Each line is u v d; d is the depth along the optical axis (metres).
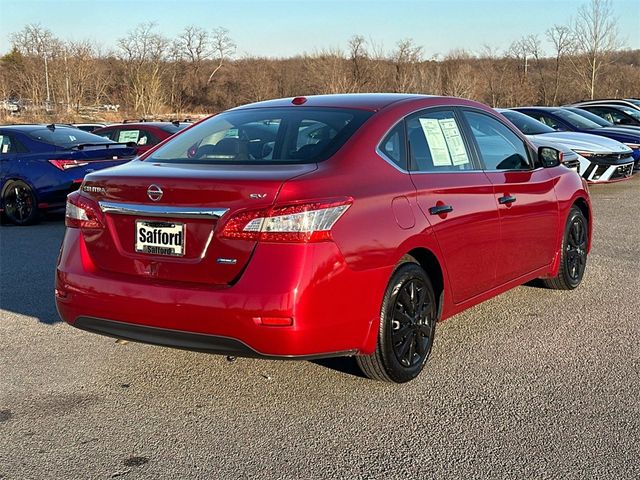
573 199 5.77
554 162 5.51
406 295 3.96
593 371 4.23
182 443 3.39
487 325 5.11
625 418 3.60
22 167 10.03
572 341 4.75
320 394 3.94
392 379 3.97
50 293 6.04
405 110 4.33
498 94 41.16
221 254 3.47
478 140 4.82
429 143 4.36
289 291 3.34
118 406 3.81
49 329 5.07
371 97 4.57
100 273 3.82
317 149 3.89
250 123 4.36
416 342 4.09
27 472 3.13
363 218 3.62
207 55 63.56
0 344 4.75
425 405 3.78
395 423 3.58
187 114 50.41
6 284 6.36
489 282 4.73
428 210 4.06
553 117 13.86
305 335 3.39
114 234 3.80
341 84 41.12
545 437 3.41
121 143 10.87
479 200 4.52
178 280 3.59
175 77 58.91
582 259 6.07
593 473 3.07
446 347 4.67
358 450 3.31
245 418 3.66
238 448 3.34
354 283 3.55
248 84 57.59
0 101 41.88
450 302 4.34
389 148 4.06
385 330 3.81
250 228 3.40
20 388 4.04
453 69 41.38
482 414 3.67
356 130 4.02
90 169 10.10
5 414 3.71
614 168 11.45
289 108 4.48
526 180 5.11
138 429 3.54
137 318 3.64
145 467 3.17
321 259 3.42
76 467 3.17
